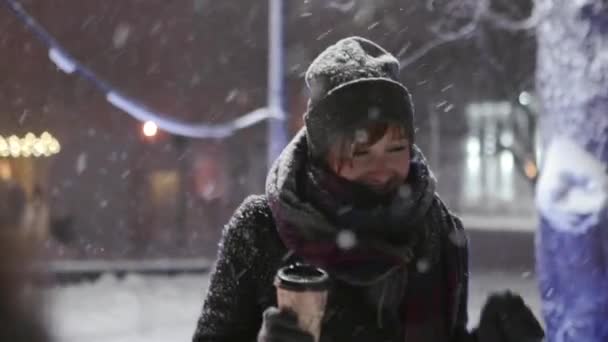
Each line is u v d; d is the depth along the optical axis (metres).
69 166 23.86
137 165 25.31
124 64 24.86
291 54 22.25
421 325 2.14
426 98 20.47
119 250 23.66
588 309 4.82
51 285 4.55
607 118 4.95
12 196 7.54
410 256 2.09
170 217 26.08
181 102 26.00
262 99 27.17
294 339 1.69
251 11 26.95
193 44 26.25
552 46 5.22
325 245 2.03
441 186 47.06
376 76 2.12
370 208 2.10
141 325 11.47
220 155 27.38
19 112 22.39
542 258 5.05
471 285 15.52
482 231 33.69
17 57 22.41
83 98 23.62
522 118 24.02
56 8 23.59
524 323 2.06
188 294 14.89
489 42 18.11
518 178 47.66
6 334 4.18
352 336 2.08
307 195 2.11
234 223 2.20
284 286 1.72
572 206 4.88
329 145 2.10
